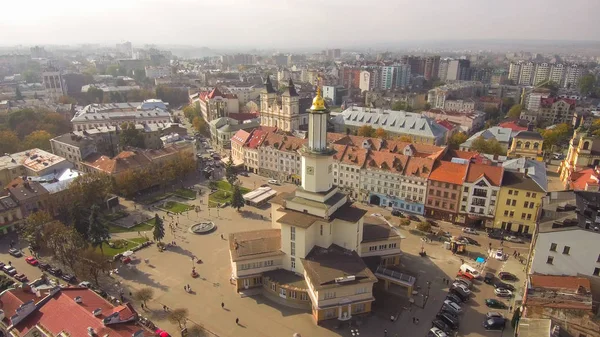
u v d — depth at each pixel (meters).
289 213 106.31
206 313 98.25
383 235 115.06
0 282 103.00
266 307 100.50
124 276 113.62
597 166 167.88
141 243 132.25
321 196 104.56
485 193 138.62
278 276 104.12
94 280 109.88
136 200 169.38
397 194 157.75
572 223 93.56
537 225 99.75
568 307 82.88
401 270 114.88
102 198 157.75
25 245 131.25
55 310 77.19
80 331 71.81
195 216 154.00
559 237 93.19
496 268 116.25
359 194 167.62
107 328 71.25
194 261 121.62
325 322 94.50
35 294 83.50
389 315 96.94
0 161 182.62
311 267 97.56
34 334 74.38
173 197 173.38
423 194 151.12
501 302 100.62
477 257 122.12
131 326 73.56
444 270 115.56
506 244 130.88
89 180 156.62
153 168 186.12
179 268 117.75
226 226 145.50
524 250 126.69
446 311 97.12
